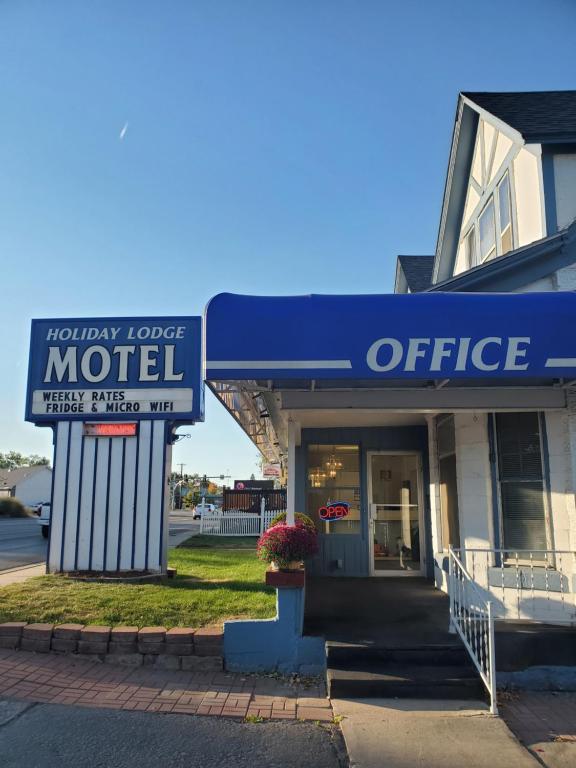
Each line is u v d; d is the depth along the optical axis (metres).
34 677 6.07
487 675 6.11
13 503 51.88
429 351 6.53
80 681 6.09
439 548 9.75
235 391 7.35
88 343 10.95
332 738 5.15
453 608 7.01
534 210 8.88
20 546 21.05
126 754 4.67
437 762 4.70
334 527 11.09
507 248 9.82
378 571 10.91
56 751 4.65
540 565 7.42
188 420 10.77
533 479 7.66
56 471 10.67
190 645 6.70
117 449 10.70
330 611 8.09
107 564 10.34
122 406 10.76
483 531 7.88
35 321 11.00
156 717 5.37
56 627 6.86
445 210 12.12
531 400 7.30
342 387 7.25
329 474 11.29
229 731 5.18
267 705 5.78
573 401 7.30
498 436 7.97
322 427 11.32
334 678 6.08
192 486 107.00
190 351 10.91
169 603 7.85
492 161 10.45
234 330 6.55
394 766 4.63
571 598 7.11
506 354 6.52
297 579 6.84
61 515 10.54
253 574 10.61
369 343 6.54
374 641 6.72
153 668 6.62
